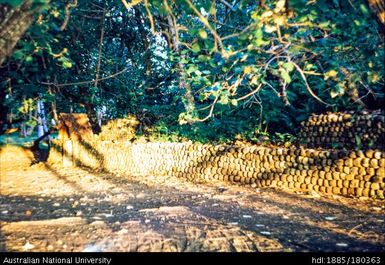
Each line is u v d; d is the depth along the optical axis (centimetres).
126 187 916
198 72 646
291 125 1159
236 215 590
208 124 1221
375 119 888
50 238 432
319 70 855
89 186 934
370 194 714
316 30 513
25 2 279
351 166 747
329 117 992
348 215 580
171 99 1589
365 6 342
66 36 1080
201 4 427
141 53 1498
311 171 809
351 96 914
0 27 274
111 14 1287
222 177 993
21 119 1352
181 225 515
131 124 1450
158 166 1157
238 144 1108
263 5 390
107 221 539
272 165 885
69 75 1159
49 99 930
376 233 471
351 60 518
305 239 445
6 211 614
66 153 1369
